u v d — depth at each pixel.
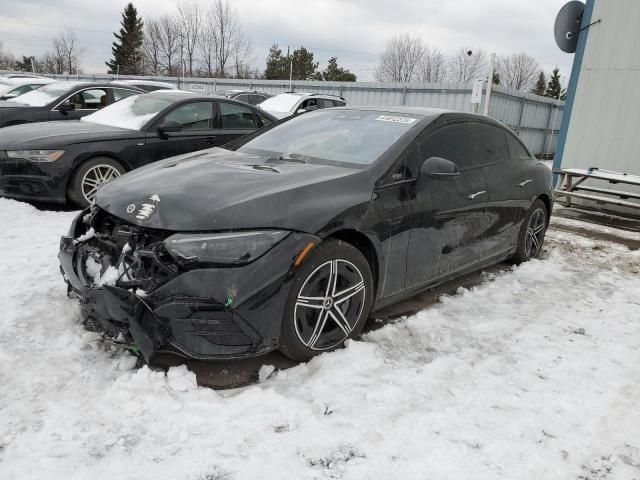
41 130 6.34
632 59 7.74
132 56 76.88
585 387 2.85
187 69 65.19
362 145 3.55
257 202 2.72
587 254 5.69
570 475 2.18
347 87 23.97
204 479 2.03
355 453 2.22
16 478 1.98
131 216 2.77
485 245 4.28
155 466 2.08
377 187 3.18
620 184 7.98
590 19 8.05
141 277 2.60
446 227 3.70
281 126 4.29
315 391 2.65
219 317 2.53
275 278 2.61
